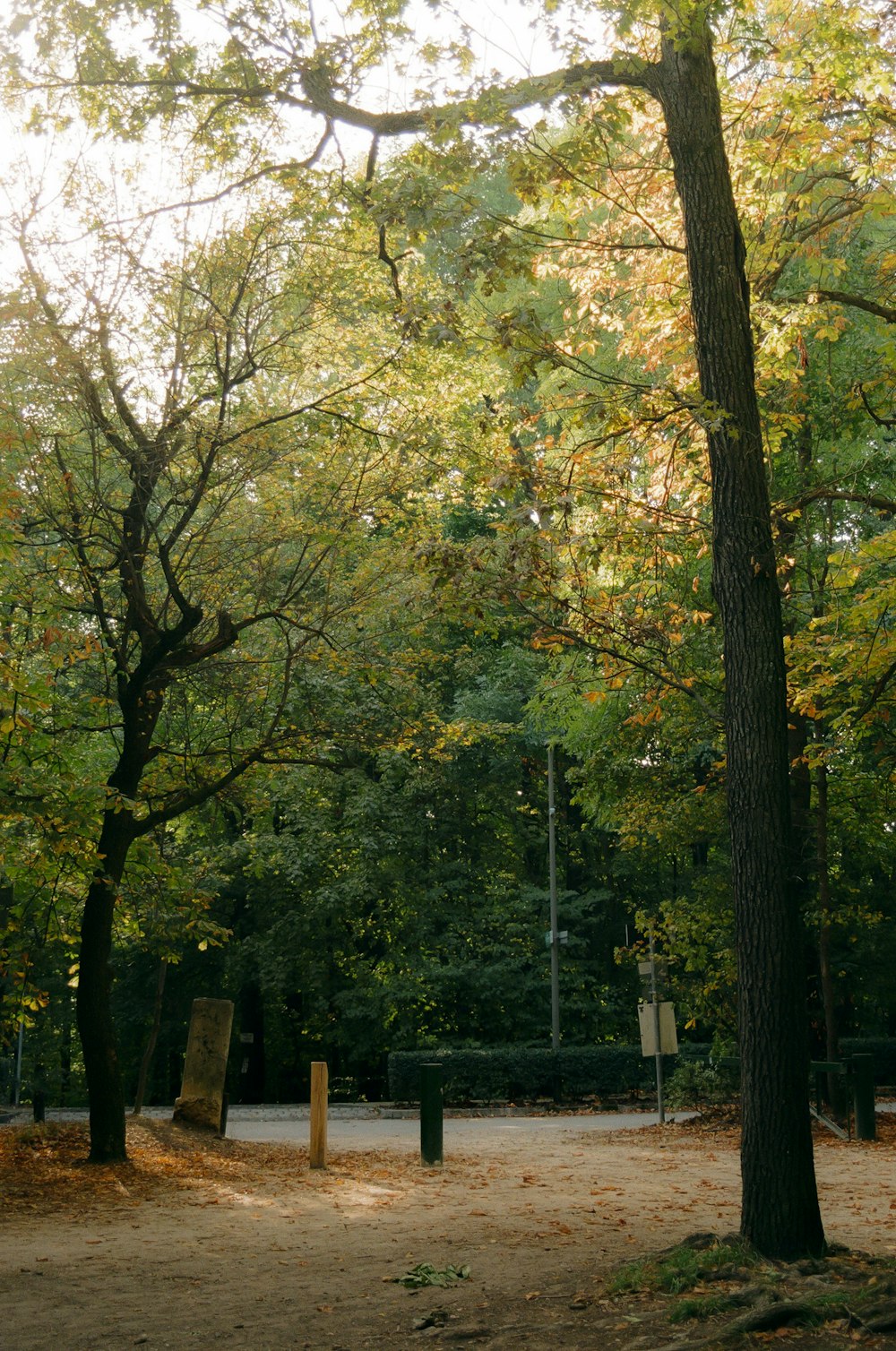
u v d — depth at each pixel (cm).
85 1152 1521
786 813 820
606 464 1087
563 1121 2509
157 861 1609
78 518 1487
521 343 980
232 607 1733
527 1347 614
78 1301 750
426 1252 895
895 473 1866
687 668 1384
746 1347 582
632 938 3597
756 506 866
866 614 1360
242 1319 699
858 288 1611
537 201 1002
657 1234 952
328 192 1352
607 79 965
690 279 920
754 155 1237
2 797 1202
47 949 1928
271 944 3269
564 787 3541
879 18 1198
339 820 3153
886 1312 607
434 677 3281
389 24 1066
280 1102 4159
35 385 1463
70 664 1522
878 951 2977
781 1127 779
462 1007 3409
